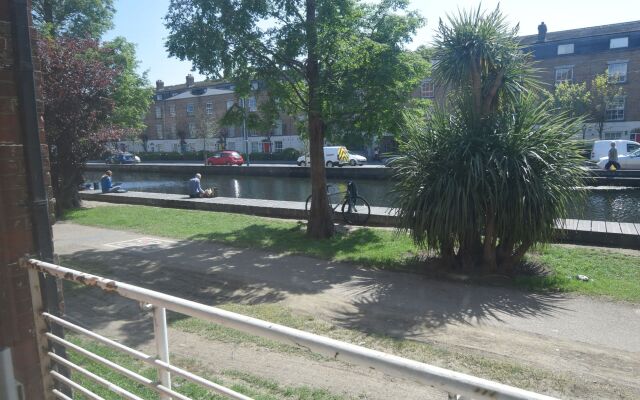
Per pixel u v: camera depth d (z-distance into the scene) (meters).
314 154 11.11
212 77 10.88
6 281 2.67
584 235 9.38
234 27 10.02
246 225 13.09
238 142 62.38
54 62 15.17
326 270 8.24
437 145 7.64
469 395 1.19
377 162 43.16
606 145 27.62
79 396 3.68
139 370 4.37
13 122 2.66
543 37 43.38
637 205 17.41
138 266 8.90
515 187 7.00
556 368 4.39
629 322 5.50
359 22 10.70
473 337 5.17
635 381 4.13
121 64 21.33
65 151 15.88
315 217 11.09
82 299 6.85
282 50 10.66
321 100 10.11
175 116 70.31
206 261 9.14
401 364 1.31
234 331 5.35
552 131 7.37
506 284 7.07
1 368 1.73
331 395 3.87
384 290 6.99
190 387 4.01
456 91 8.11
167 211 16.50
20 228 2.69
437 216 7.24
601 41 40.78
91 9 22.55
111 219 14.82
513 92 7.86
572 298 6.37
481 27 7.64
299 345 1.53
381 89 10.12
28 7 2.70
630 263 7.79
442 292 6.81
